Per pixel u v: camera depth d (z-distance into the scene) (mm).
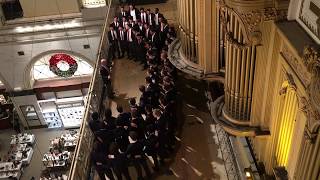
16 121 22547
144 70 12461
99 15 17438
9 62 19516
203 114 10195
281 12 5520
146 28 12125
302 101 4668
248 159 8023
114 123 8547
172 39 11375
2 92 21750
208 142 9352
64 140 20125
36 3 17219
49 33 18094
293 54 5031
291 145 5875
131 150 7949
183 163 8898
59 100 21344
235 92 6977
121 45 12891
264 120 6875
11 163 19719
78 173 8125
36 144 21625
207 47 8508
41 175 19156
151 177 8672
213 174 8547
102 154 8078
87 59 19297
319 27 4621
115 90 11734
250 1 5469
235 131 7242
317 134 4359
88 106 9562
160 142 8477
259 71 6332
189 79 11508
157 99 9375
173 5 15844
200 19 8180
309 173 4723
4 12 17781
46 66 20344
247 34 5863
